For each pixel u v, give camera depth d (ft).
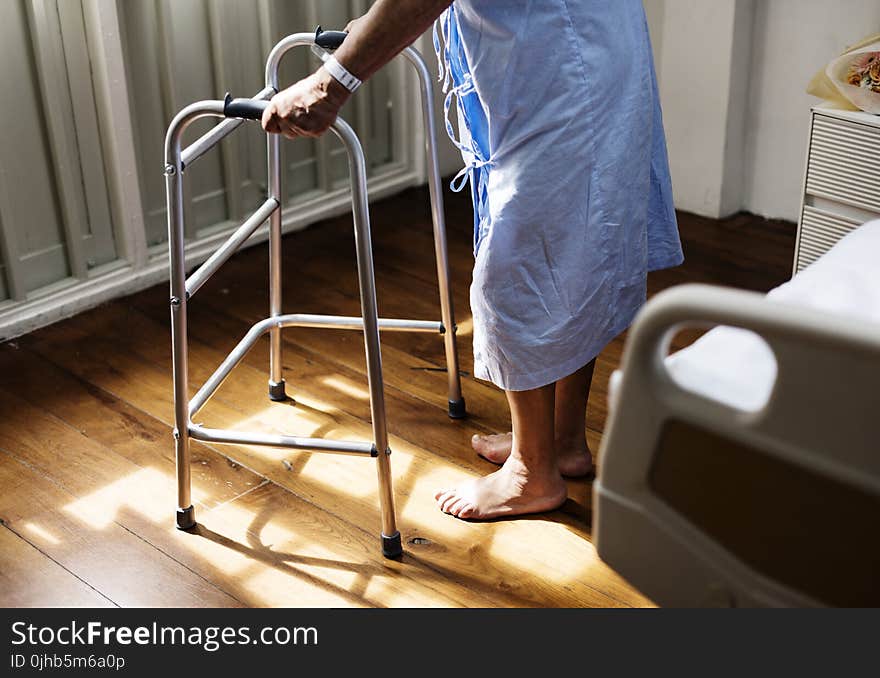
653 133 5.80
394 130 10.52
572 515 6.06
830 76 6.96
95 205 8.45
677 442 3.14
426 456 6.61
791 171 9.55
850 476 2.84
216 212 9.35
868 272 4.42
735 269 8.98
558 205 5.26
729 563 3.20
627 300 5.79
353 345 7.92
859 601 3.03
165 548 5.81
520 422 5.84
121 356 7.78
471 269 9.09
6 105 7.73
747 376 3.56
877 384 2.72
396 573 5.62
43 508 6.13
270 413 7.06
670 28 9.43
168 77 8.49
